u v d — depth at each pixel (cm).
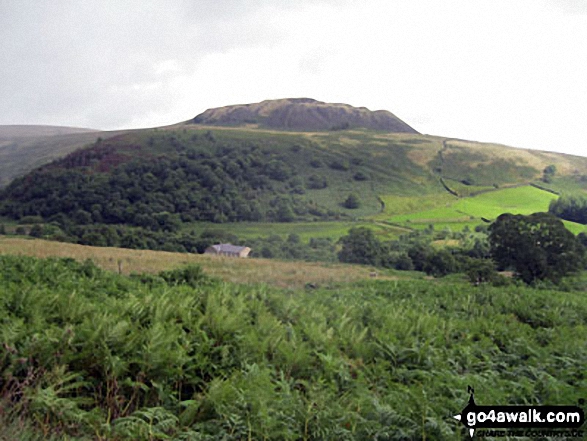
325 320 1211
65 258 2075
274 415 574
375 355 1006
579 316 1823
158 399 652
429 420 569
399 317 1355
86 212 11969
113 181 14188
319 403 624
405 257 7138
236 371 740
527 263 4391
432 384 774
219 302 1112
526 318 1745
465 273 4669
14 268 1563
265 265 4772
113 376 637
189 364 734
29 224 11450
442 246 8769
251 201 13662
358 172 17150
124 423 534
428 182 17638
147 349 685
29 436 466
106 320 729
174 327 817
